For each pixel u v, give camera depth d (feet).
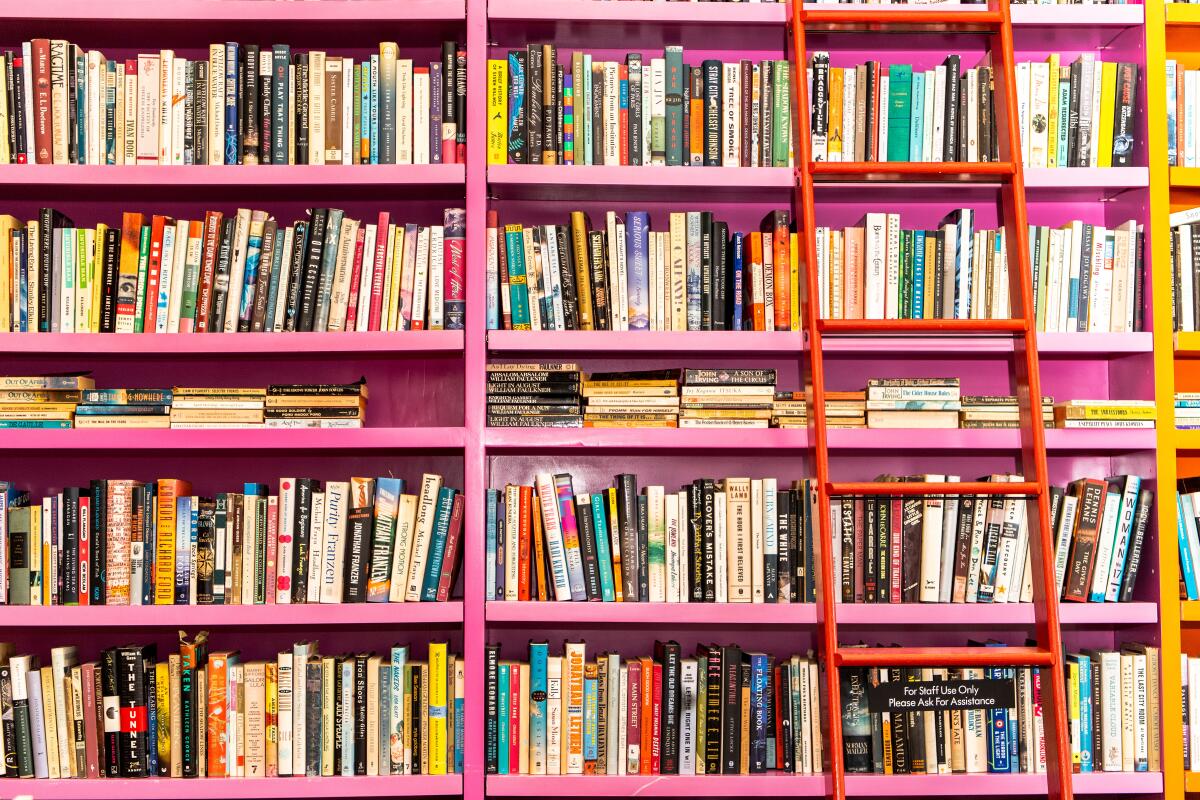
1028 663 6.64
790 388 8.24
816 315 7.06
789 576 7.28
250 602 7.17
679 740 7.13
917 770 7.11
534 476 8.14
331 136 7.54
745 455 8.19
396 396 8.23
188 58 8.21
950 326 6.98
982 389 8.25
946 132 7.66
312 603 7.14
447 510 7.27
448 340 7.32
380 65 7.58
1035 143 7.70
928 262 7.58
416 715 7.09
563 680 7.18
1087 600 7.34
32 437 7.16
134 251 7.47
